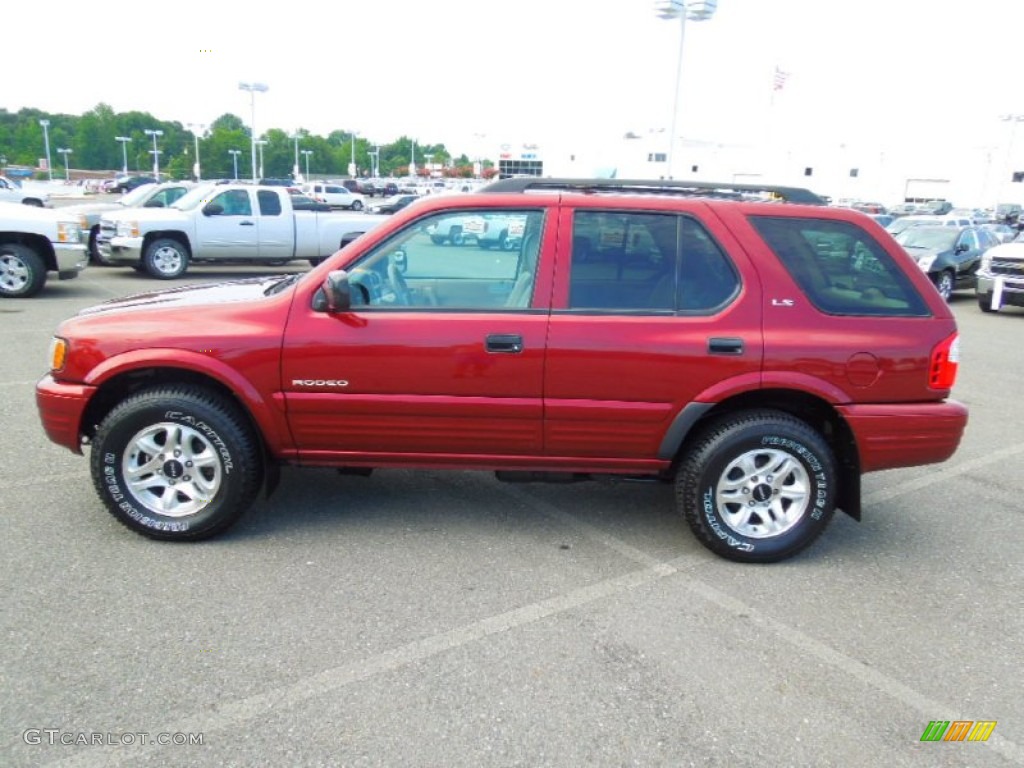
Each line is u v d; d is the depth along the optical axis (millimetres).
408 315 3727
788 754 2545
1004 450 6059
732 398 3889
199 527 3859
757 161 65250
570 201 3807
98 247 15125
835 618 3426
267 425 3805
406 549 3947
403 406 3760
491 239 3828
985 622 3439
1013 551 4203
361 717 2650
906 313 3811
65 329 3857
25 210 11562
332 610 3324
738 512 3918
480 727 2621
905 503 4906
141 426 3760
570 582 3674
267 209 15469
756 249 3773
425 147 154375
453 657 3018
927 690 2920
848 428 3779
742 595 3607
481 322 3697
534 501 4688
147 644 3012
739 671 2994
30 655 2910
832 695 2867
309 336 3715
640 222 3799
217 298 4023
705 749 2557
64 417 3816
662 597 3562
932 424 3793
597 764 2469
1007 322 13961
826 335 3723
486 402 3744
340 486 4789
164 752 2451
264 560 3758
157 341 3727
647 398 3736
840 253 3816
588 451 3867
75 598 3328
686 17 21781
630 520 4457
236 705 2686
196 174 61812
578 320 3709
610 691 2840
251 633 3123
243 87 34125
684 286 3779
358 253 3803
